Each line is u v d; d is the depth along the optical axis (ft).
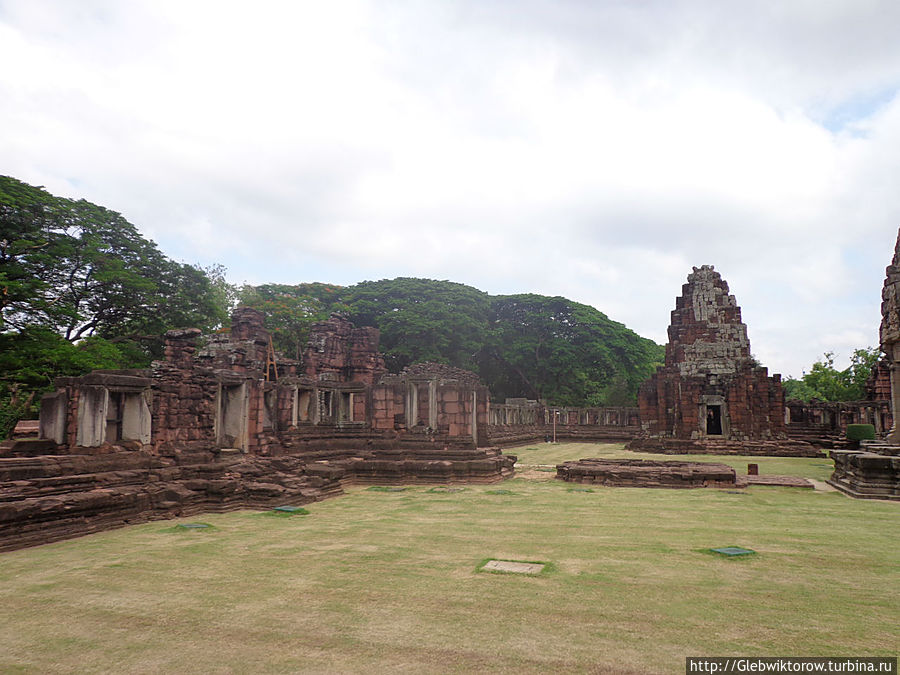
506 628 20.94
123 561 31.50
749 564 30.17
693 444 140.15
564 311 235.40
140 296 119.65
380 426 78.89
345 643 19.71
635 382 237.66
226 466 53.93
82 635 20.83
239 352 83.15
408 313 209.46
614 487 66.08
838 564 30.22
